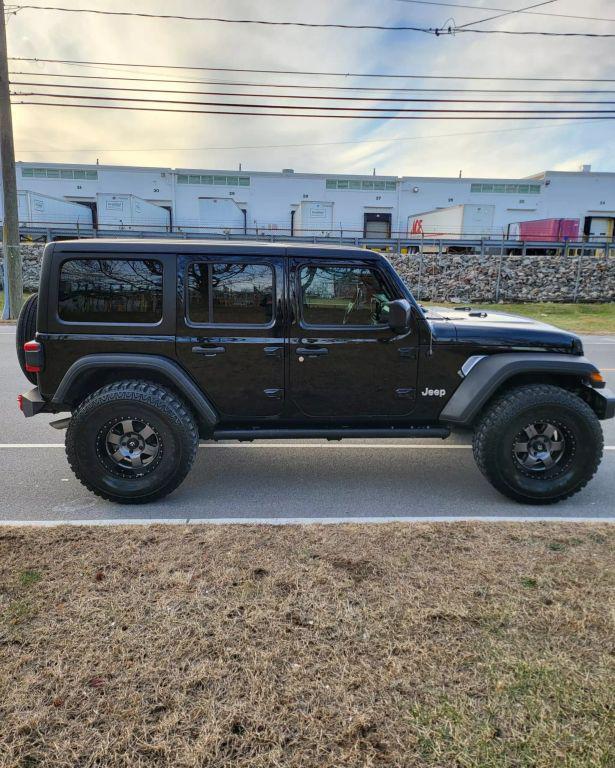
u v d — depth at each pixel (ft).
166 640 6.92
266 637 7.00
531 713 5.81
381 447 16.97
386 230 118.73
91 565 8.77
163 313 11.87
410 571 8.68
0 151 46.37
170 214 109.40
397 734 5.54
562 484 12.35
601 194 118.83
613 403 12.66
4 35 44.06
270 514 11.78
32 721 5.64
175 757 5.25
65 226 92.22
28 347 11.88
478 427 12.59
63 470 14.44
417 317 12.21
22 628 7.13
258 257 11.89
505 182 117.08
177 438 11.87
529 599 7.91
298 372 12.24
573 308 66.44
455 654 6.72
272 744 5.41
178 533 10.05
